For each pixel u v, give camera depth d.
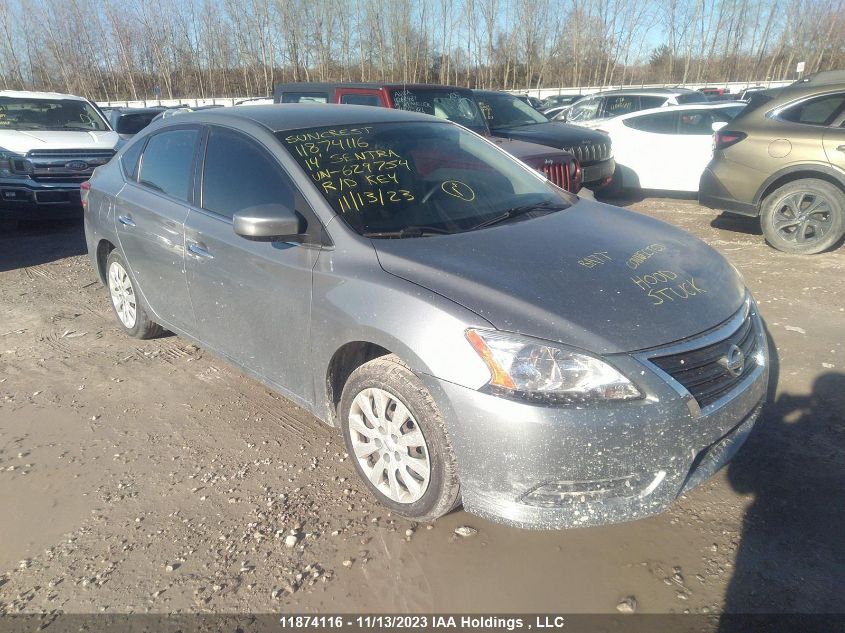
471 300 2.54
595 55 35.97
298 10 33.19
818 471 3.11
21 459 3.45
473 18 34.69
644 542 2.74
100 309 5.69
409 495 2.79
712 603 2.43
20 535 2.89
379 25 33.25
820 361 4.15
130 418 3.84
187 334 4.12
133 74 37.09
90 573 2.66
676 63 36.12
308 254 3.05
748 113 6.78
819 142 6.19
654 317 2.53
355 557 2.70
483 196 3.52
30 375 4.43
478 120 8.71
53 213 9.21
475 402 2.41
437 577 2.59
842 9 30.25
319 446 3.49
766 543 2.69
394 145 3.64
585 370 2.35
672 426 2.38
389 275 2.76
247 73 36.41
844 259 6.20
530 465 2.36
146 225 4.15
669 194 10.30
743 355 2.71
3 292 6.22
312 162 3.30
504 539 2.78
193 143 3.96
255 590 2.55
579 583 2.54
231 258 3.45
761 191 6.61
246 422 3.76
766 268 6.06
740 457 3.24
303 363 3.17
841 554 2.62
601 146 9.16
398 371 2.69
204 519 2.95
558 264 2.79
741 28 33.34
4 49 34.56
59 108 10.05
